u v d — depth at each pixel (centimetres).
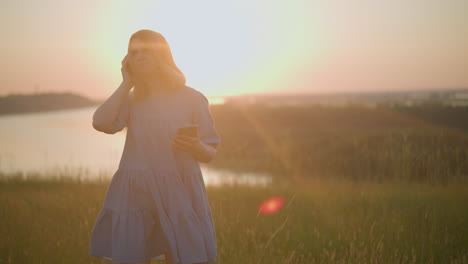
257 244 439
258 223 529
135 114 290
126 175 282
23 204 632
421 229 492
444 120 3822
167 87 291
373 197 721
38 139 3722
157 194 275
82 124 6538
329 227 512
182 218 274
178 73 291
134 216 275
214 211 559
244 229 488
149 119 285
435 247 430
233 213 576
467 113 3931
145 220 277
